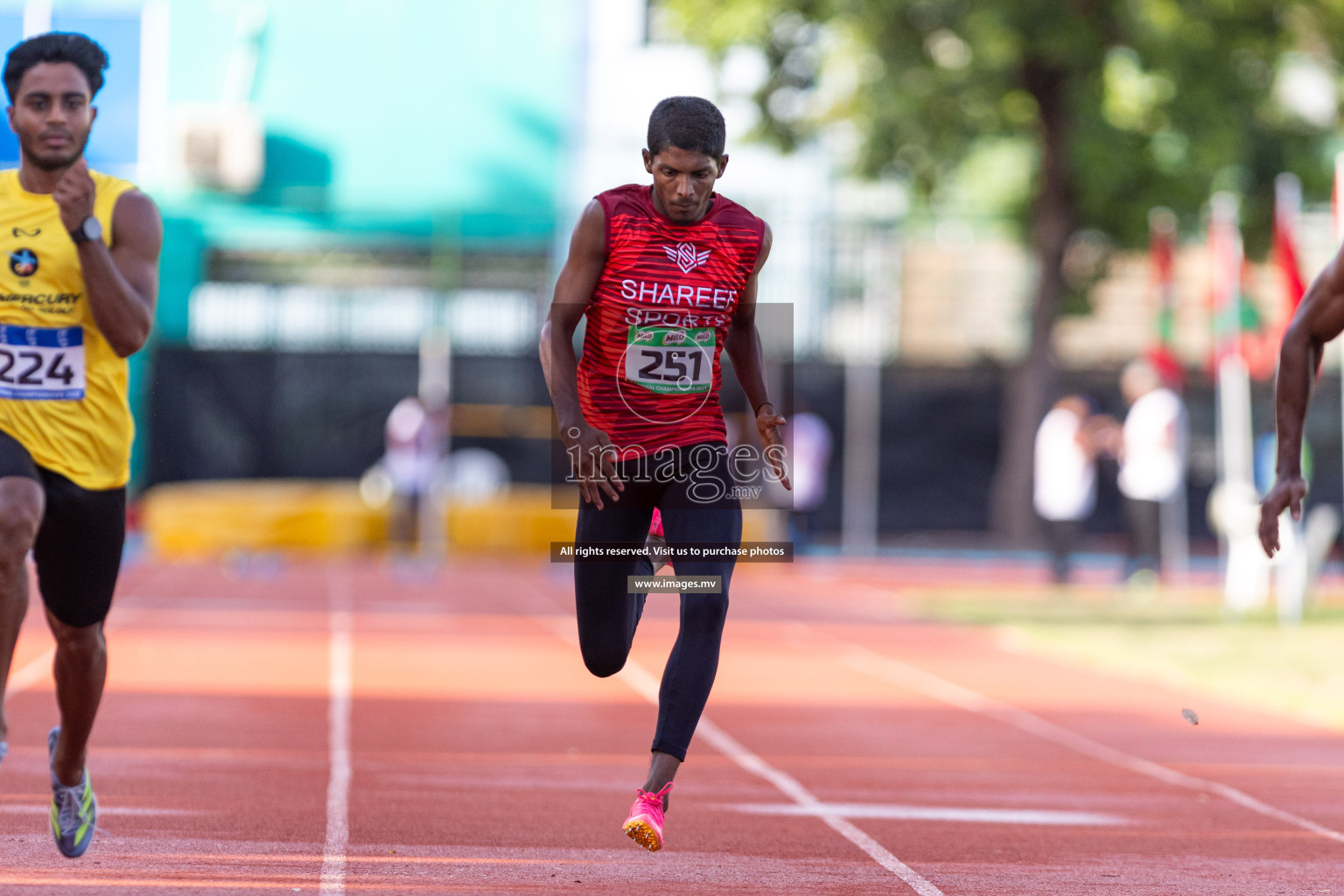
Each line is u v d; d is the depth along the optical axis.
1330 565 86.56
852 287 88.56
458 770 24.19
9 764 23.00
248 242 88.00
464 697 33.41
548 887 16.03
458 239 87.81
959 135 82.81
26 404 15.30
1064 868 17.83
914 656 43.38
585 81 92.69
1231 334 54.16
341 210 87.69
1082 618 53.03
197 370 88.19
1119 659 41.81
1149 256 88.69
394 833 18.78
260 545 74.12
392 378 88.75
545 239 88.44
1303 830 20.73
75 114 15.25
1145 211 82.88
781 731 29.66
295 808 20.36
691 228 15.60
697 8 83.69
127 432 15.82
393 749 26.19
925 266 91.75
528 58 92.31
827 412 90.69
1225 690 36.62
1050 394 85.94
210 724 28.47
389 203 87.69
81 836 16.30
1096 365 92.56
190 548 73.69
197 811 19.86
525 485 86.56
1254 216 84.88
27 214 15.43
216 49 89.00
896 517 92.25
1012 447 86.88
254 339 88.62
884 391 92.38
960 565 82.75
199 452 88.12
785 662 41.47
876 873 17.31
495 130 92.19
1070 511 64.88
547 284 88.44
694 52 92.62
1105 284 91.00
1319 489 91.44
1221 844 19.59
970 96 80.94
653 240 15.53
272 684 34.59
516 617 52.34
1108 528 93.94
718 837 19.28
